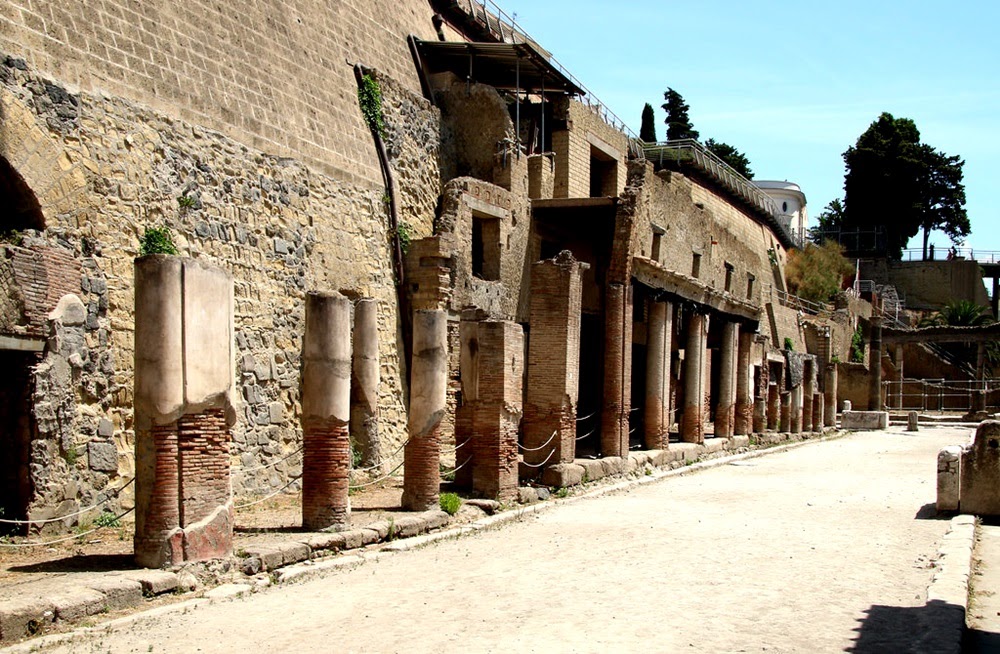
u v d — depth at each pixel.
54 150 16.50
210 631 10.82
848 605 12.32
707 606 12.23
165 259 12.95
